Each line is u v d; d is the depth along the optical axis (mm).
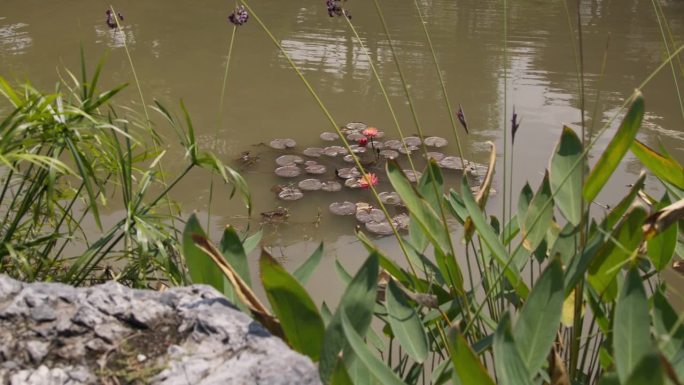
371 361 1769
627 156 5230
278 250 4090
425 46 7461
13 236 3082
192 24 8109
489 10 8891
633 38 7793
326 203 4574
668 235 2445
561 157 2479
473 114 5859
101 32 7773
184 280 3012
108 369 1608
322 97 6152
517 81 6500
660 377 1349
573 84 6441
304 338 1917
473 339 2520
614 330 1785
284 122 5688
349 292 1844
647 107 5988
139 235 2834
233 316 1739
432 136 5484
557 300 1938
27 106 2949
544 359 1922
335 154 5164
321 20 8312
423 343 2146
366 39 7652
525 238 2436
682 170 2701
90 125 2896
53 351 1664
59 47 7254
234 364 1591
